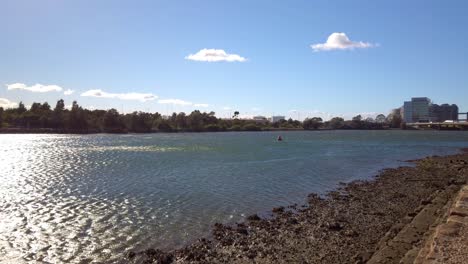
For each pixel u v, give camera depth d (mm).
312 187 35688
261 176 41781
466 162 56875
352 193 33094
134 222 23016
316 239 19969
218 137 155125
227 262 16859
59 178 39844
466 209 19266
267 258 17297
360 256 16781
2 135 172000
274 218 24484
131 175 41938
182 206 27156
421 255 14344
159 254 17656
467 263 12953
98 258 17266
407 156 71438
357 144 108250
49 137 151500
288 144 105188
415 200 29891
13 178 39906
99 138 143125
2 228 21484
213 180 38625
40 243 19094
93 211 25469
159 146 93438
